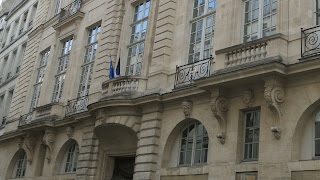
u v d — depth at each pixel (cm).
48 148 2000
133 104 1497
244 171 1128
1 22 3778
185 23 1523
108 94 1596
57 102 2038
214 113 1220
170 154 1405
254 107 1178
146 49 1630
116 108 1527
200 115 1314
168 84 1473
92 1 2127
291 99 1084
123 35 1798
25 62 2656
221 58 1245
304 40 1105
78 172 1712
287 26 1159
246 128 1205
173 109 1416
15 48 3148
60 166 1956
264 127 1116
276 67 1051
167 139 1398
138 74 1667
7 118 2692
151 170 1385
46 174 1972
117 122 1517
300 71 1048
